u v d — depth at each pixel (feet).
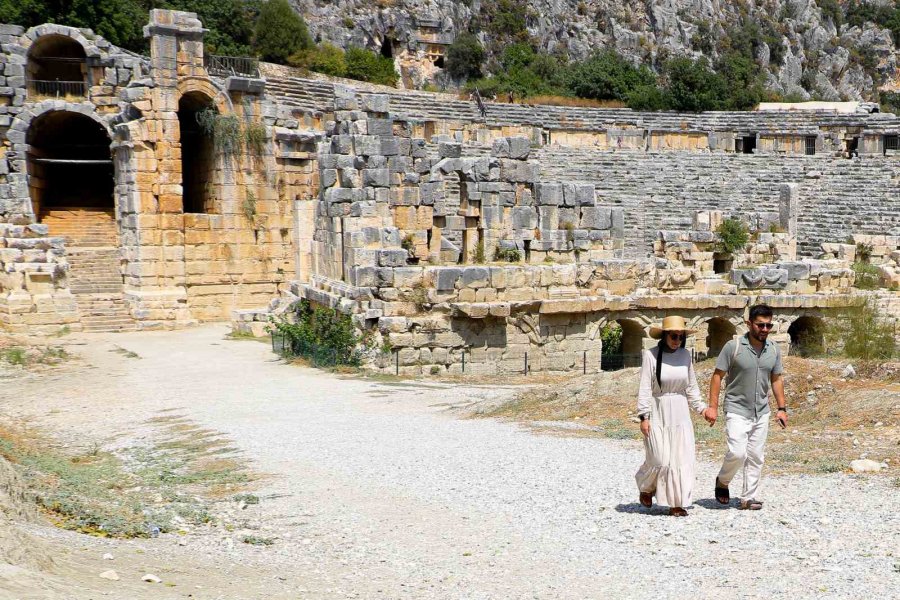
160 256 138.51
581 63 291.38
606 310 99.66
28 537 31.17
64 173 165.58
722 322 109.40
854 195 171.94
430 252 103.86
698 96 258.16
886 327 100.73
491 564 32.40
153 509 42.24
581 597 28.84
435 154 134.62
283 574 32.01
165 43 137.69
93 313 132.36
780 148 211.82
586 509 38.78
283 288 148.15
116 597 26.43
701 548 32.89
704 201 178.70
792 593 28.17
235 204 144.56
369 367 92.32
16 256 124.36
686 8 373.81
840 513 36.22
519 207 104.17
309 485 45.85
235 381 87.30
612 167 191.11
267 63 218.59
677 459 36.99
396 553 34.17
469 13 316.81
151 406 75.15
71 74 159.22
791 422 57.26
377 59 254.27
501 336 94.68
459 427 61.36
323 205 107.76
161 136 137.90
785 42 396.16
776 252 126.52
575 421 62.64
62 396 81.87
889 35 437.99
